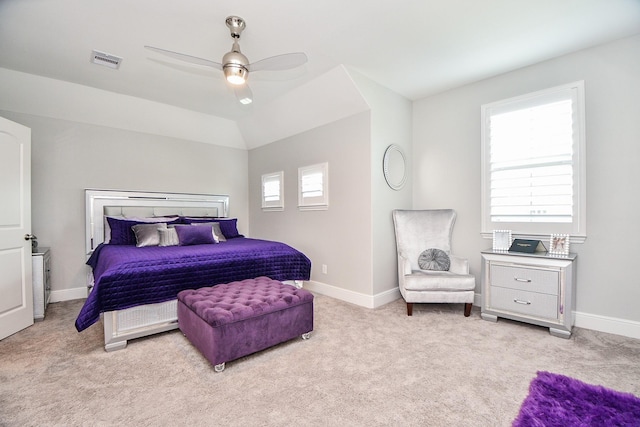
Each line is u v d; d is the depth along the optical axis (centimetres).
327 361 206
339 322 279
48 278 330
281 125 421
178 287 245
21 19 218
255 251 300
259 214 493
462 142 346
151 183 421
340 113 350
